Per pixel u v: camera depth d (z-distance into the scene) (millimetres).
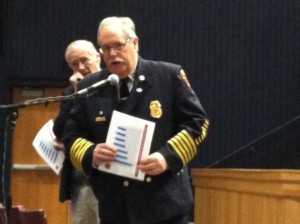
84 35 8477
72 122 3061
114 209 2912
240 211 3967
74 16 8484
